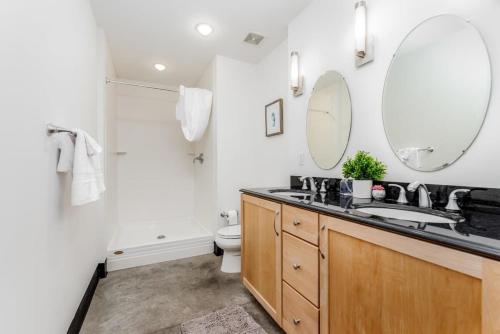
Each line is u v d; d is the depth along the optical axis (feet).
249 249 5.83
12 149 2.47
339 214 3.17
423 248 2.25
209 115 9.43
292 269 4.18
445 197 3.46
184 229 10.65
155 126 11.97
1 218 2.26
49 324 3.39
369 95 4.71
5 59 2.35
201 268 7.66
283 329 4.43
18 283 2.56
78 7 5.03
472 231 2.22
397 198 4.10
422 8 3.84
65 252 4.09
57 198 3.74
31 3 2.90
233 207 9.14
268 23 6.98
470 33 3.28
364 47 4.61
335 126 5.52
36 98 3.03
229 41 7.93
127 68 9.96
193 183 12.71
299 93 6.61
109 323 4.97
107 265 7.51
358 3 4.65
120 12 6.43
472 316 1.91
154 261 8.17
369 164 4.34
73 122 4.68
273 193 5.51
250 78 9.50
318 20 5.95
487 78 3.12
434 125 3.68
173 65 9.75
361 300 2.90
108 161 8.13
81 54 5.27
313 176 6.22
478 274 1.87
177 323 4.96
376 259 2.71
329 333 3.37
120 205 11.23
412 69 3.97
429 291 2.21
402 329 2.43
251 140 9.53
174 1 6.03
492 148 3.08
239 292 6.18
